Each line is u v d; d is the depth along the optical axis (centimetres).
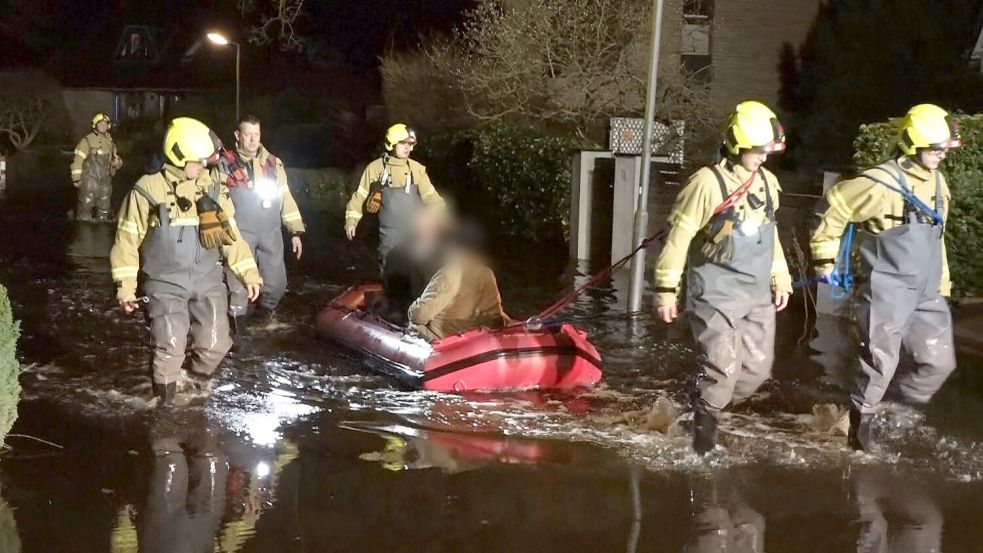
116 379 833
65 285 1254
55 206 2280
